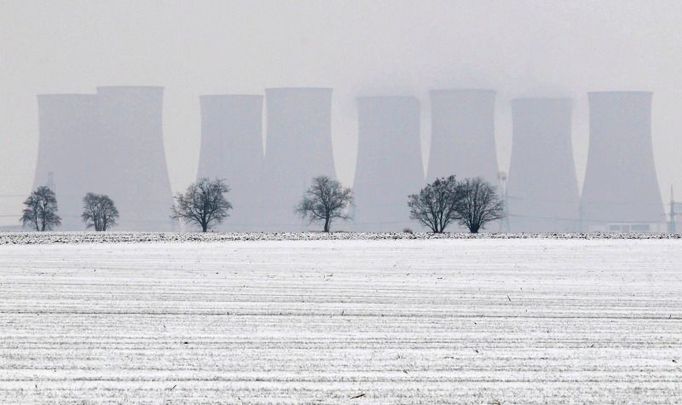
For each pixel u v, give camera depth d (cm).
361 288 11612
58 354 7125
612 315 9169
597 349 7388
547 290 11362
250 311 9412
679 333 8106
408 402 5812
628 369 6681
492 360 6962
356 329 8288
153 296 10694
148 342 7619
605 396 5966
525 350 7338
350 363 6838
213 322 8669
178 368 6662
